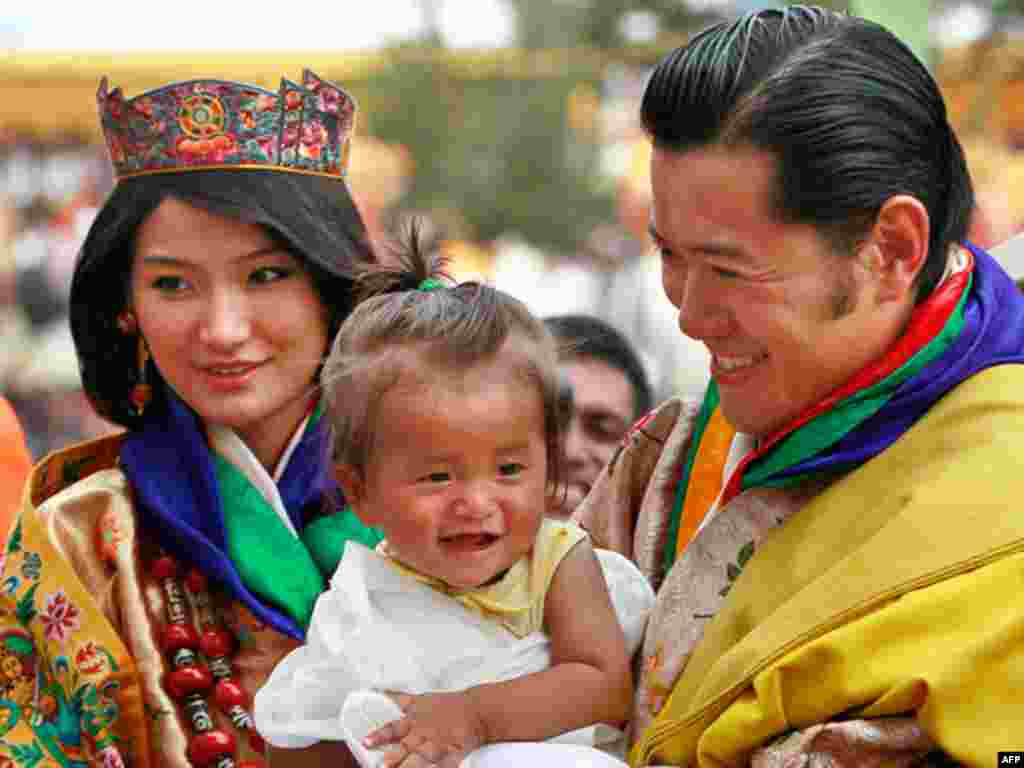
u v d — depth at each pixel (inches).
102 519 85.8
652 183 67.7
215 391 84.9
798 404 69.6
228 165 84.4
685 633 72.1
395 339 71.3
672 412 85.8
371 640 71.4
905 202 65.1
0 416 103.1
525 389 71.3
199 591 85.5
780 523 71.2
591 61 457.7
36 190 464.1
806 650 62.1
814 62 64.9
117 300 89.0
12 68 458.9
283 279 85.3
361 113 440.8
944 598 60.7
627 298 391.5
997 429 65.4
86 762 80.5
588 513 87.4
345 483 74.0
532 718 70.8
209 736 80.7
